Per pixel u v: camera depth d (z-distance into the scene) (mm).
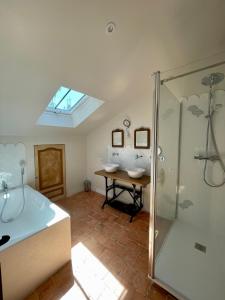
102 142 3553
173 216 2414
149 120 2699
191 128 2213
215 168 2066
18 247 1346
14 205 2506
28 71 1478
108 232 2332
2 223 2352
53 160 3240
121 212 2914
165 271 1593
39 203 2283
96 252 1937
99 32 1289
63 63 1518
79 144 3768
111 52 1546
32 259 1450
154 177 1579
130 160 3066
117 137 3219
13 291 1334
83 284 1531
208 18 1279
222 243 1959
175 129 2150
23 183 2799
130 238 2197
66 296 1422
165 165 1927
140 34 1419
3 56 1254
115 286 1509
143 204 2973
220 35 1442
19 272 1363
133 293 1440
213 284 1452
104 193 3682
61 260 1714
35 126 2551
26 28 1104
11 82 1535
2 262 1254
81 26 1201
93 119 3053
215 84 1921
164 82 1690
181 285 1446
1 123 2164
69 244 1784
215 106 1988
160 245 1843
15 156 2662
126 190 3119
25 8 986
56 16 1085
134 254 1904
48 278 1594
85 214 2840
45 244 1548
